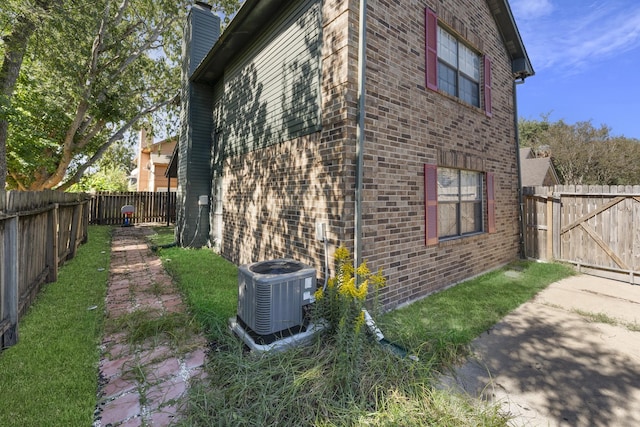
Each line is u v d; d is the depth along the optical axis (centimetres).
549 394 257
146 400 240
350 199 392
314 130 446
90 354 300
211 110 911
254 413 220
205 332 351
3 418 215
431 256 501
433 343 316
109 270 629
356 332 268
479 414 224
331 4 418
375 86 416
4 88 755
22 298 389
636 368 294
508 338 352
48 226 527
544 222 727
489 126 666
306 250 460
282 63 530
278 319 312
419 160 482
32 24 720
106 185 2058
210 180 908
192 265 669
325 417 218
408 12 474
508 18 702
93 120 1259
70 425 212
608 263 611
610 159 2386
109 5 952
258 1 523
